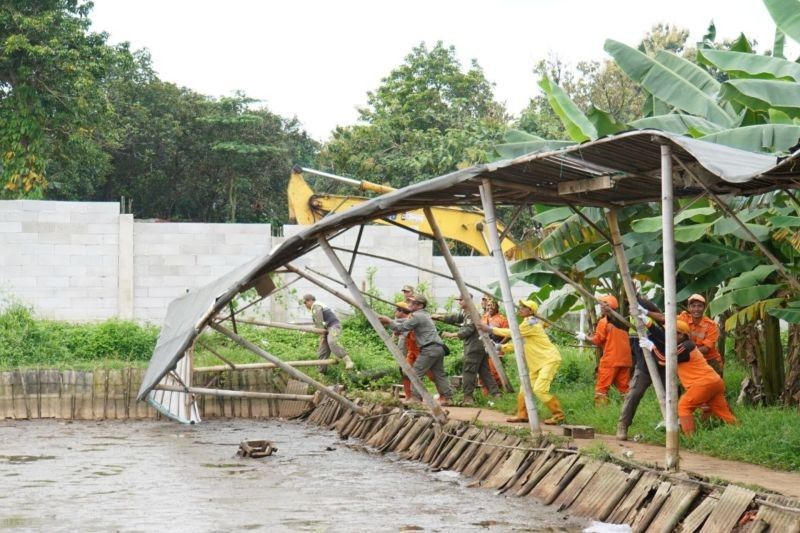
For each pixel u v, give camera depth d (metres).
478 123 39.38
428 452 13.73
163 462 14.23
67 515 10.55
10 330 21.22
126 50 35.12
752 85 11.52
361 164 40.03
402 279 25.45
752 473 9.97
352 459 14.41
